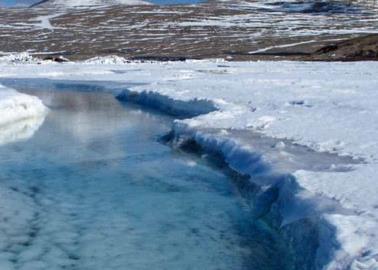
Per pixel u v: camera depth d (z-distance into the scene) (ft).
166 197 28.37
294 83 71.61
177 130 40.70
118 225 24.57
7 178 31.50
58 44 223.30
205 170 33.27
